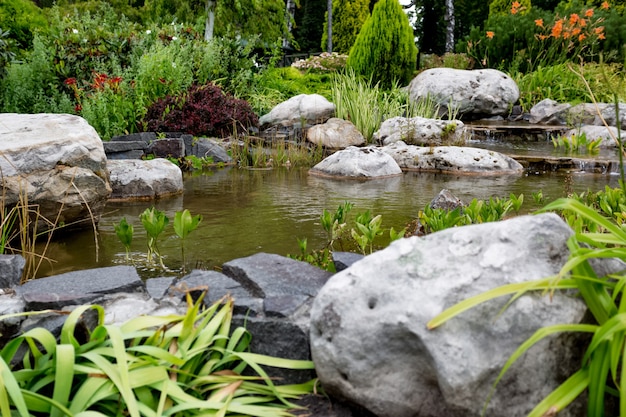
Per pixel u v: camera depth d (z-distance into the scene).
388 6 13.88
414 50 14.19
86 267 3.48
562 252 1.64
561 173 7.59
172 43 10.98
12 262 2.56
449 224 3.23
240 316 2.04
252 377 1.82
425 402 1.58
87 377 1.69
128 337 1.75
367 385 1.61
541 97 12.99
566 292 1.58
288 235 4.20
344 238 4.10
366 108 10.99
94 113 8.57
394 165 7.62
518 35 14.97
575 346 1.57
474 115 12.78
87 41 10.21
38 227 4.10
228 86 12.02
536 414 1.38
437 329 1.50
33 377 1.69
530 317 1.51
